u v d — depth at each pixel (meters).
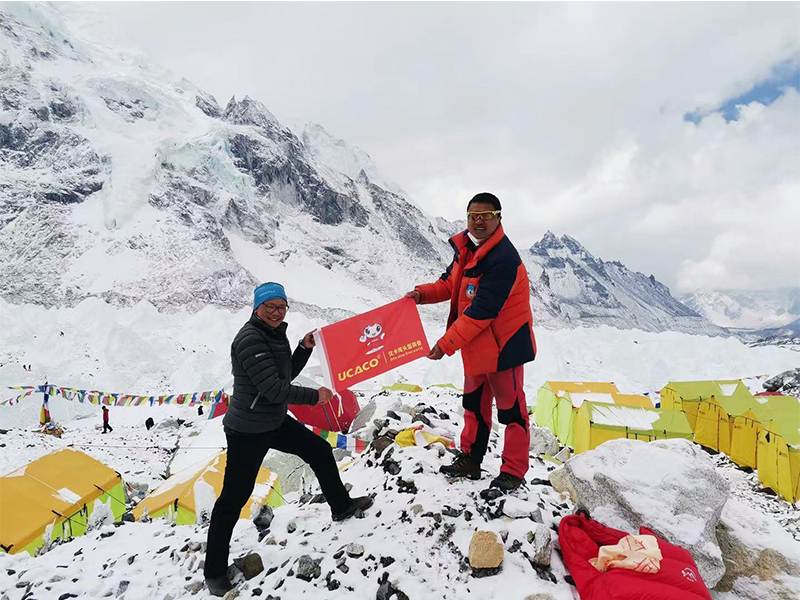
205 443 16.55
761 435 14.10
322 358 4.20
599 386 18.14
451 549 3.64
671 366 31.52
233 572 3.91
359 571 3.56
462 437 4.60
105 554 4.67
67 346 39.03
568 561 3.50
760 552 3.77
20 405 26.97
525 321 4.05
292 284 134.88
